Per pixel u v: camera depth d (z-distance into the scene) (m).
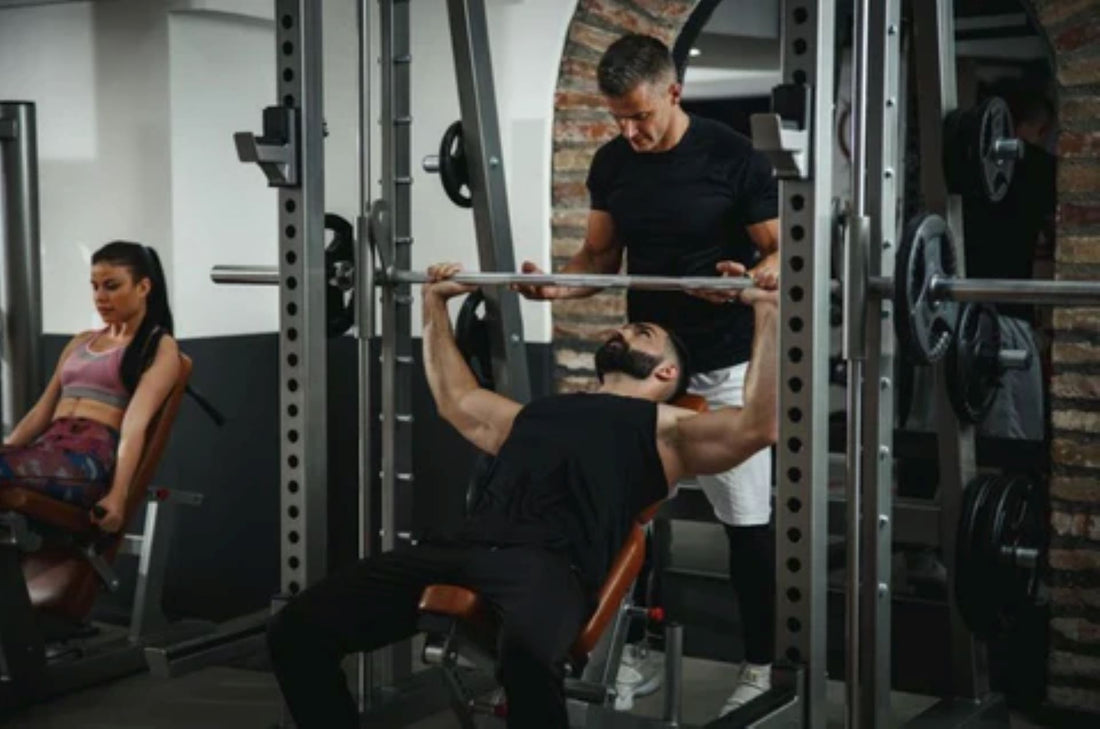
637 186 3.20
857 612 2.69
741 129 4.20
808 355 2.56
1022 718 3.59
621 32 4.02
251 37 4.68
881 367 2.64
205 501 4.58
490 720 2.73
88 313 4.67
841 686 3.88
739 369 3.30
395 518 3.45
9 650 3.69
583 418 2.86
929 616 3.68
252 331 4.75
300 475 3.11
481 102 3.34
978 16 3.80
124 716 3.67
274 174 3.03
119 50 4.52
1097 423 3.38
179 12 4.41
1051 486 3.47
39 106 4.70
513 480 2.80
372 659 3.40
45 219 4.72
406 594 2.71
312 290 3.09
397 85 3.35
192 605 4.58
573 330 4.14
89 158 4.61
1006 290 2.57
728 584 4.05
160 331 4.04
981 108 2.92
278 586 4.81
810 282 2.54
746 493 3.29
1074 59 3.35
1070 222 3.39
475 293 3.44
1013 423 3.78
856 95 2.55
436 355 3.14
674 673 3.07
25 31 4.70
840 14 4.02
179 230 4.49
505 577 2.62
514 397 3.43
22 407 4.49
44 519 3.73
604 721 3.06
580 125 4.08
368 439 3.36
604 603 2.72
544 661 2.53
